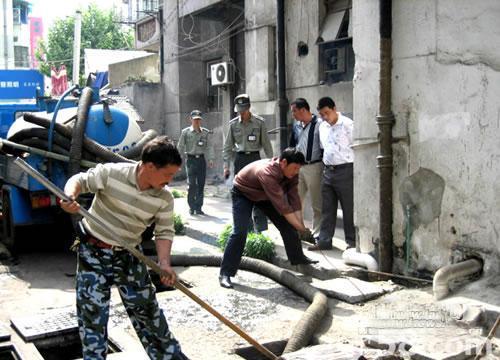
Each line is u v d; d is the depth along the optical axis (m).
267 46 10.85
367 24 6.04
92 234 3.39
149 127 17.27
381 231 5.99
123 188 3.36
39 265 7.30
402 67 5.75
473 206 5.25
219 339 4.59
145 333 3.62
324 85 9.32
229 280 6.05
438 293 5.10
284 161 5.64
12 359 4.38
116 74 21.41
